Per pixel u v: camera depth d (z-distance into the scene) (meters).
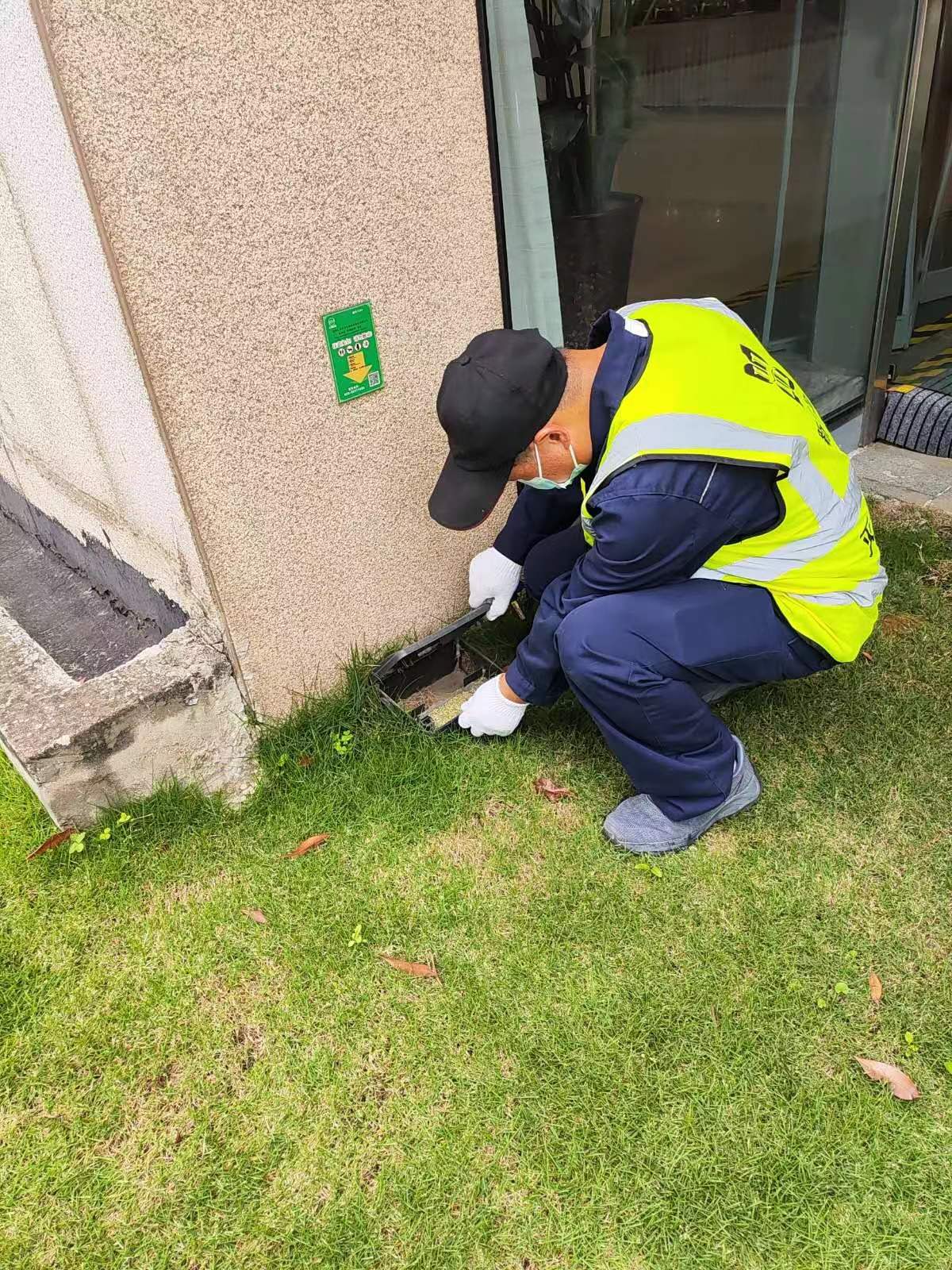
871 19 2.99
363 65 1.83
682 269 3.12
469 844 2.08
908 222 3.38
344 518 2.22
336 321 2.00
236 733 2.24
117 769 2.07
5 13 1.53
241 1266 1.42
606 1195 1.47
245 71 1.67
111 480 2.30
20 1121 1.63
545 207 2.46
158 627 2.61
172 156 1.64
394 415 2.21
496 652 2.60
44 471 2.79
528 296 2.56
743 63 2.85
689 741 1.93
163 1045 1.73
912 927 1.84
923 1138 1.51
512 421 1.72
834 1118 1.54
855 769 2.20
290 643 2.27
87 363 2.03
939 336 4.36
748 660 1.90
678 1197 1.46
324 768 2.26
